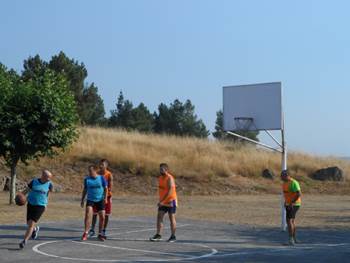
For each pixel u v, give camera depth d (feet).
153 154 144.56
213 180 136.87
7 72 89.04
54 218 70.28
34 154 86.84
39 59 191.72
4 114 82.07
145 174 133.49
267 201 113.60
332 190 146.00
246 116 69.41
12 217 70.33
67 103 86.43
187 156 145.69
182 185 131.44
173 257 44.09
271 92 68.08
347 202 117.29
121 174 132.16
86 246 48.37
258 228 66.44
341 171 154.61
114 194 120.67
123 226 64.03
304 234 62.49
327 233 63.67
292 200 53.47
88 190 51.37
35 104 83.25
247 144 167.73
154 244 50.75
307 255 46.52
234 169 145.38
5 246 47.24
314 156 165.68
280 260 43.80
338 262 43.16
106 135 154.20
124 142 151.02
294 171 154.92
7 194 106.83
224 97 71.31
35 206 45.85
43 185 46.09
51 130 84.48
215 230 62.95
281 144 66.90
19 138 83.15
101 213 51.39
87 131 155.84
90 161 134.82
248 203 108.27
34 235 51.37
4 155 85.56
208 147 157.79
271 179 145.48
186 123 250.57
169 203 52.54
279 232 62.49
